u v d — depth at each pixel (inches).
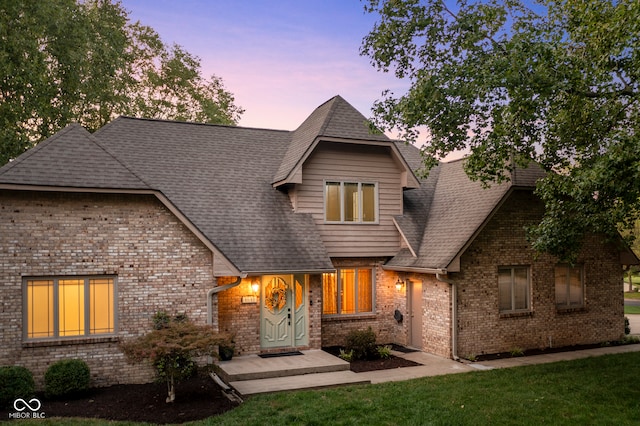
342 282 646.5
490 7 504.1
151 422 353.7
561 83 430.0
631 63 431.5
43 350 446.3
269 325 572.1
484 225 574.9
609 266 690.2
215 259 508.4
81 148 484.1
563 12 503.8
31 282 452.4
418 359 567.2
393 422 346.0
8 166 441.1
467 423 344.8
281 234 579.2
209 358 502.0
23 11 774.5
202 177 612.1
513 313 608.1
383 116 547.2
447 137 553.3
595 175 390.0
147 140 639.8
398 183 674.8
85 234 467.5
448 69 497.0
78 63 859.4
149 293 486.6
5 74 748.0
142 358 393.7
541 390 426.9
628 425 343.0
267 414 361.7
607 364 530.3
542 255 633.0
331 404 383.9
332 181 636.1
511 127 469.7
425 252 609.9
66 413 374.9
